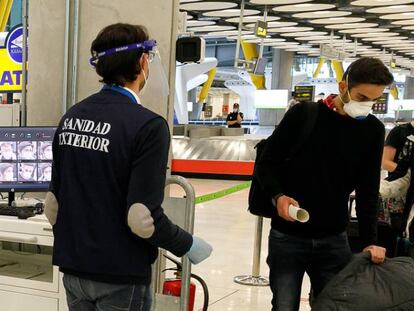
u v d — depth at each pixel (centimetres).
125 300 150
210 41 2908
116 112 150
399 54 2256
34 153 274
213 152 1215
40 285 239
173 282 271
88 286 150
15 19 1236
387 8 1162
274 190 201
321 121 201
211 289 412
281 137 205
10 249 305
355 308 193
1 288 246
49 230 233
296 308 211
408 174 284
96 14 328
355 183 211
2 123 359
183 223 230
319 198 204
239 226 667
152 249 156
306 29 1569
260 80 1978
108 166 147
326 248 208
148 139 146
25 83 356
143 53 157
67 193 153
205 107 2762
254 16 1359
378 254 203
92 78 332
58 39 337
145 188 143
